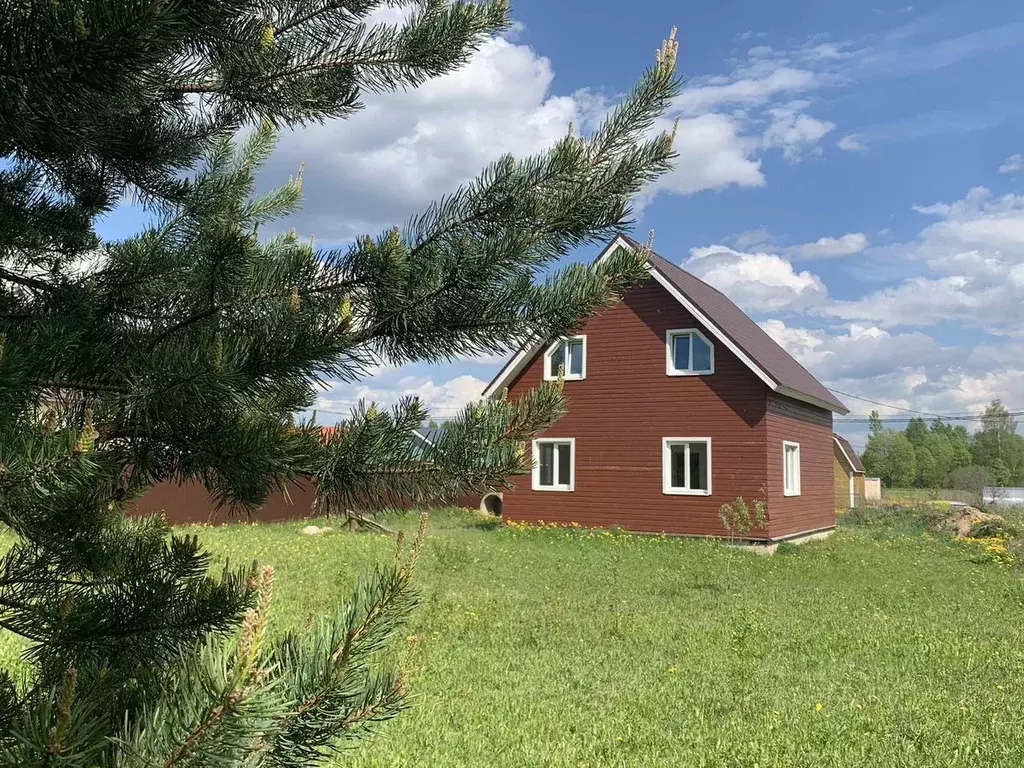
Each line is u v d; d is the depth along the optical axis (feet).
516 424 7.29
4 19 4.91
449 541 53.47
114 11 4.93
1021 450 289.74
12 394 4.92
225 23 7.17
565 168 7.52
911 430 309.63
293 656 5.43
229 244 6.58
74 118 5.62
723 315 70.03
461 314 7.32
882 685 22.47
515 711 19.15
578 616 31.35
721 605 35.63
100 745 4.07
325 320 6.36
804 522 70.08
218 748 3.87
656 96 7.68
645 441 64.59
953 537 77.36
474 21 8.41
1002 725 18.62
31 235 7.69
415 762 15.44
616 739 17.22
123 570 6.42
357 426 6.69
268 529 63.52
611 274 7.59
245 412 6.26
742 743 17.15
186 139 8.83
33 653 6.07
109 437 5.83
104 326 6.85
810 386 73.51
